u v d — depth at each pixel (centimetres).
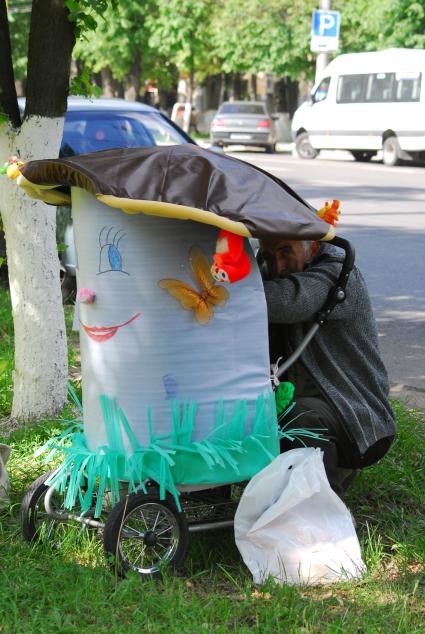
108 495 412
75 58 3791
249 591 361
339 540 380
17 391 574
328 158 2877
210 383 366
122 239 359
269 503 377
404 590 375
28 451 522
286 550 374
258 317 369
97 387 371
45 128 534
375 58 2572
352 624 339
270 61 3531
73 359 711
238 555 407
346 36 3372
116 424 368
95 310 367
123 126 1002
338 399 405
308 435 394
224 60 3947
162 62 4131
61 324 572
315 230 350
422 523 440
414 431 561
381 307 942
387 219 1467
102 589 360
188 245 359
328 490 379
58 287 568
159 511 377
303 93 4275
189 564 397
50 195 397
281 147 3647
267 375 375
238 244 349
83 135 978
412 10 2992
